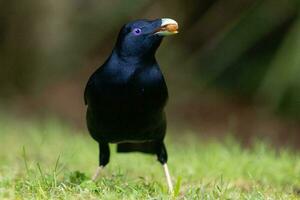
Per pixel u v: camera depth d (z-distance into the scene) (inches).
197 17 698.2
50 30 774.5
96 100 271.0
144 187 273.9
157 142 291.1
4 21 780.6
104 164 294.0
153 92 267.1
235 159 375.6
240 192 276.7
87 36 768.3
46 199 249.0
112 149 409.4
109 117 273.0
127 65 265.7
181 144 483.5
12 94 769.6
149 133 281.3
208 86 693.9
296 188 313.1
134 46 265.0
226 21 680.4
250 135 616.1
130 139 285.1
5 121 615.5
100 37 765.9
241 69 679.7
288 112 621.0
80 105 725.3
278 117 634.2
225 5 674.2
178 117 663.8
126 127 275.7
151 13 690.2
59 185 270.2
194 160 372.5
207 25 690.2
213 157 375.9
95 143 461.4
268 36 649.6
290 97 604.1
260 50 663.8
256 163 361.1
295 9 597.0
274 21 611.8
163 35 264.7
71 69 783.1
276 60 565.9
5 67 784.3
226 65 665.0
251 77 673.0
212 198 254.4
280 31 639.1
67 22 767.1
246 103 676.1
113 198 250.5
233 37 631.8
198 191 265.7
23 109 719.7
